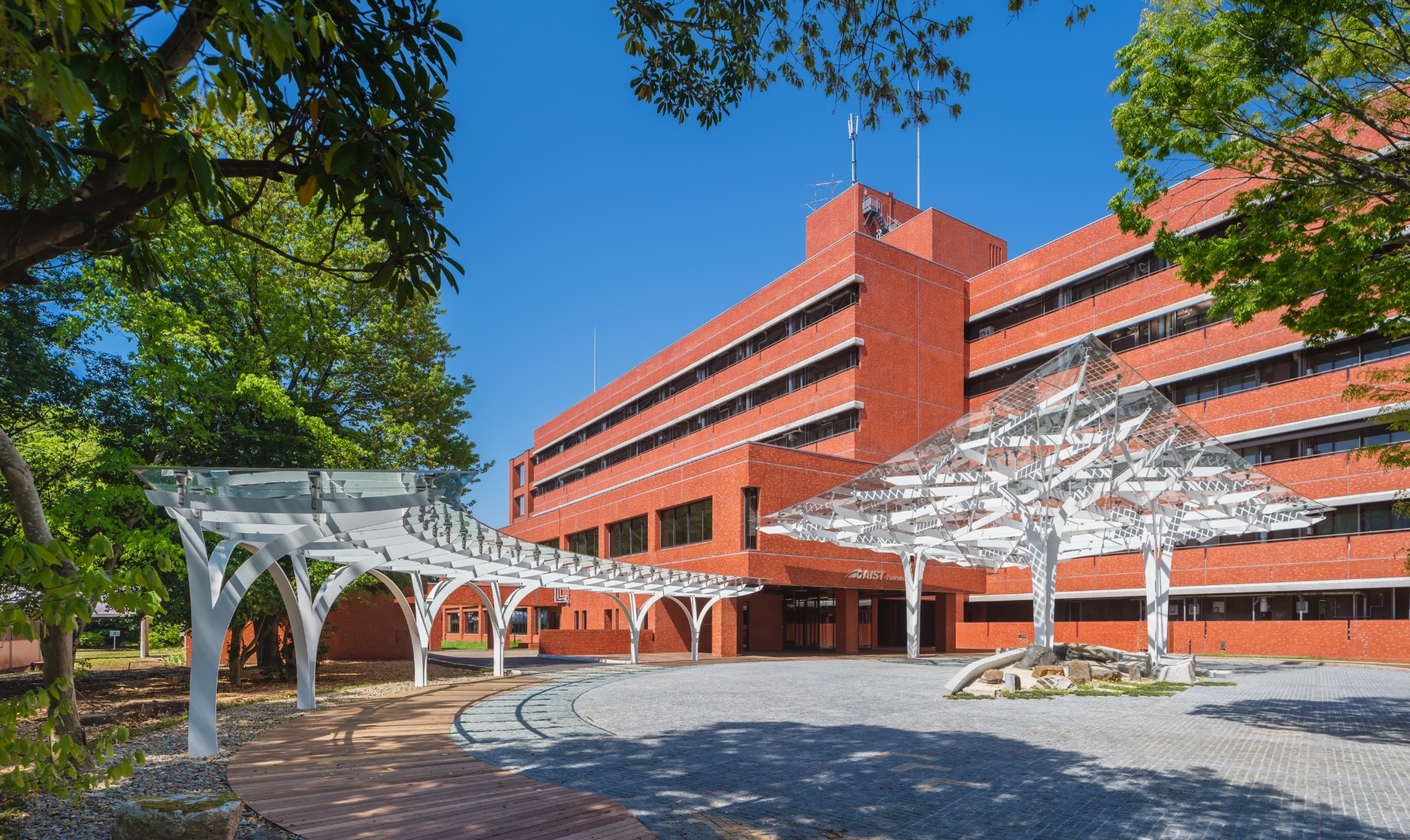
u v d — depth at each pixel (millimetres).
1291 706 14898
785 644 42938
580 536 48656
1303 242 10492
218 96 3686
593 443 65188
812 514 25641
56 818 6555
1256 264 10938
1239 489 22688
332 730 11234
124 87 3412
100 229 4277
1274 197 10711
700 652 36125
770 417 44594
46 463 16000
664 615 37156
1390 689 18188
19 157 3527
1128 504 23984
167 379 16719
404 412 27922
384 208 4566
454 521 12820
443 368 29062
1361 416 29766
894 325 41094
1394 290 10109
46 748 4238
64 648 9391
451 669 25828
